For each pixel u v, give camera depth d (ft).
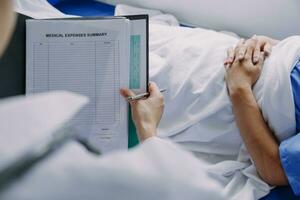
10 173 0.70
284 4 4.18
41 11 4.06
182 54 3.34
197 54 3.35
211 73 3.24
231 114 3.17
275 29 4.46
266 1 4.28
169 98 3.19
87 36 2.30
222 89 3.18
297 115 2.95
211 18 4.80
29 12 3.87
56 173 0.73
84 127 2.20
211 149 3.30
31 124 0.76
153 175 0.79
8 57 2.20
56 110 0.82
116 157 0.80
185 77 3.21
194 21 4.95
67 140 0.84
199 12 4.82
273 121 2.98
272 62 3.10
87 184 0.74
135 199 0.76
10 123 0.75
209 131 3.21
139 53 2.40
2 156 0.68
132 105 2.34
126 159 0.80
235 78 3.09
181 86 3.18
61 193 0.72
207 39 3.59
